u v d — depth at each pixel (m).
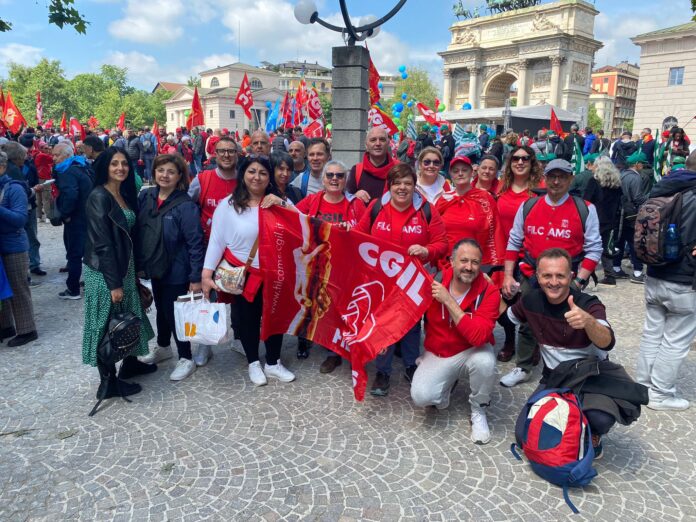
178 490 2.86
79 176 6.19
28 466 3.07
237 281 3.91
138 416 3.67
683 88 32.56
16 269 4.91
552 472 2.85
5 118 15.75
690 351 4.97
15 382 4.21
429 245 3.98
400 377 4.40
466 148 4.94
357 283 3.94
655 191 3.77
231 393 4.05
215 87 94.19
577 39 45.53
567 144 15.77
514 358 4.84
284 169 4.70
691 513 2.73
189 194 4.59
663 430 3.58
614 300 6.71
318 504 2.76
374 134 4.79
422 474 3.04
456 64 53.22
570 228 3.91
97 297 3.76
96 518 2.64
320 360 4.74
